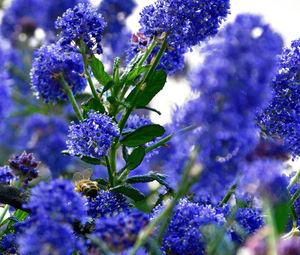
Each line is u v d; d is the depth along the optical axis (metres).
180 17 0.50
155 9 0.52
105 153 0.50
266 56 0.37
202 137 0.38
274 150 0.38
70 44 0.52
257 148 0.38
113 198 0.51
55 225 0.39
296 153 0.49
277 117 0.49
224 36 0.37
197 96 0.38
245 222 0.45
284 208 0.36
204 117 0.37
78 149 0.50
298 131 0.49
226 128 0.37
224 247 0.40
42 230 0.39
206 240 0.41
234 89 0.36
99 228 0.41
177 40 0.51
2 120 0.43
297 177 0.50
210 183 0.38
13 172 0.51
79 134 0.50
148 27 0.52
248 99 0.36
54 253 0.39
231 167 0.38
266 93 0.38
